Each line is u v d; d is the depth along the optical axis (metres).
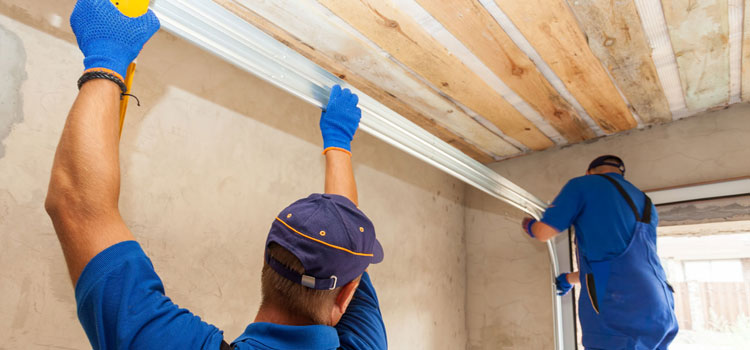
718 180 2.26
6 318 1.21
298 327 0.57
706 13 1.58
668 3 1.53
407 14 1.60
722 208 2.24
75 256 0.48
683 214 2.35
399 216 2.71
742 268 8.71
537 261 2.88
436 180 3.11
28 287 1.25
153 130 1.60
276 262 0.59
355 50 1.87
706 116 2.41
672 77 2.04
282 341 0.56
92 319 0.46
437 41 1.77
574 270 2.73
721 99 2.26
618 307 1.64
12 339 1.21
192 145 1.72
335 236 0.58
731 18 1.60
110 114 0.54
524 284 2.90
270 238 0.61
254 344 0.55
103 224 0.49
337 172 0.93
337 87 1.08
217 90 1.85
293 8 1.61
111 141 0.52
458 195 3.31
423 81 2.13
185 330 0.50
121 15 0.61
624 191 1.84
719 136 2.34
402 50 1.85
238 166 1.88
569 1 1.52
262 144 2.00
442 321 2.88
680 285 9.35
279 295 0.60
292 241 0.58
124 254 0.49
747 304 8.53
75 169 0.49
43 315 1.28
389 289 2.53
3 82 1.25
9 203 1.24
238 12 1.64
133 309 0.46
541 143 2.90
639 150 2.60
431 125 2.66
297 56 1.06
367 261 0.63
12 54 1.28
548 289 2.79
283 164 2.08
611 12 1.57
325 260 0.57
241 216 1.85
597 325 1.69
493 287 3.04
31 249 1.27
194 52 1.79
